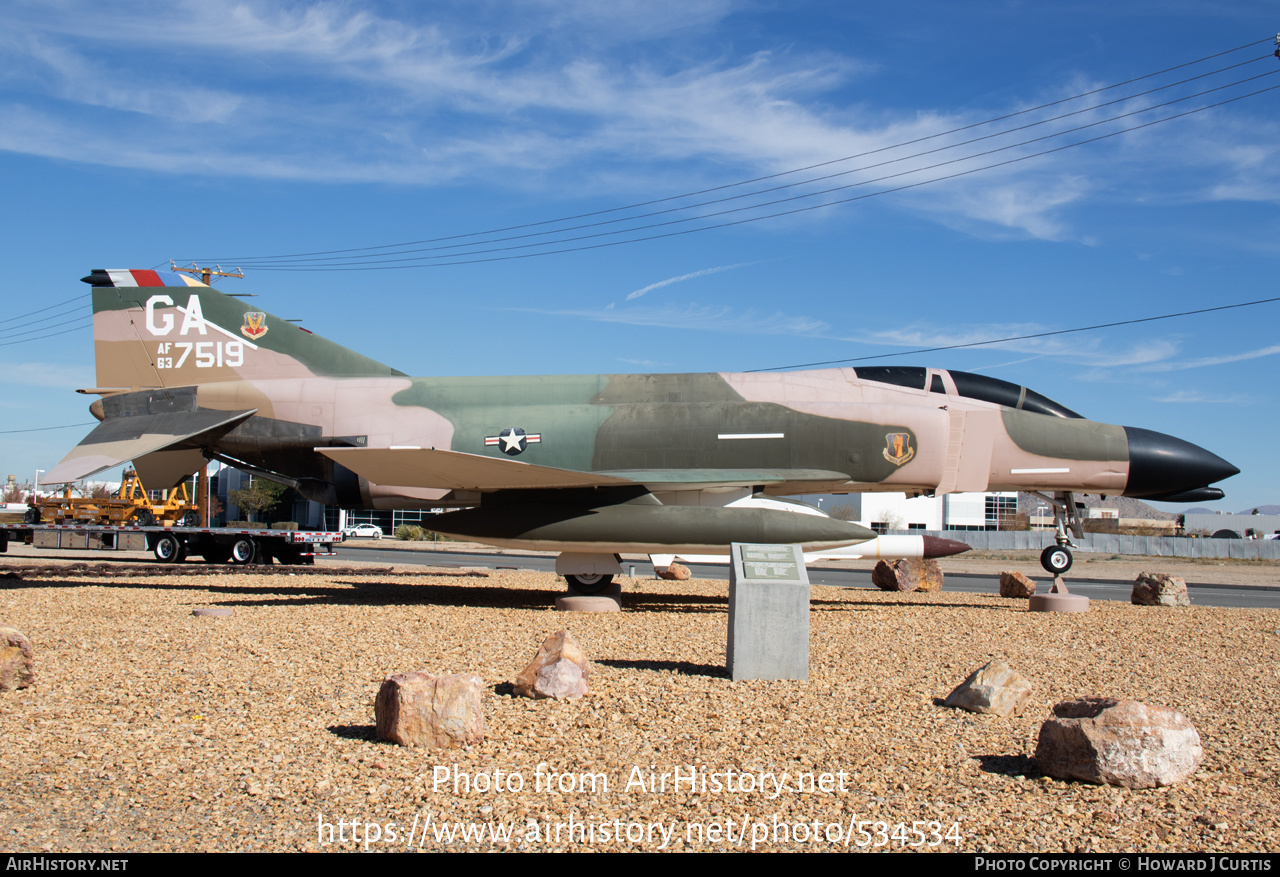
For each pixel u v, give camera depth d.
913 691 6.67
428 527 12.45
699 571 23.70
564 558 12.70
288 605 11.59
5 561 21.33
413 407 13.58
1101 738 4.58
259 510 53.88
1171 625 10.87
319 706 5.96
